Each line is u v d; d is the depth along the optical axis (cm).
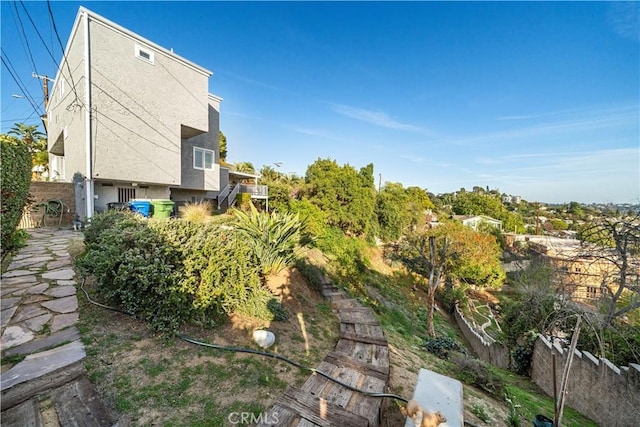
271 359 319
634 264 491
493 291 1619
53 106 1479
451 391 239
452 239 1039
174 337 309
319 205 1559
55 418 191
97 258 340
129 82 1024
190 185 1439
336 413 244
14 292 370
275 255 520
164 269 312
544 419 340
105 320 318
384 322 699
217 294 349
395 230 1959
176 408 222
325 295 620
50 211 966
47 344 266
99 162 950
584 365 499
